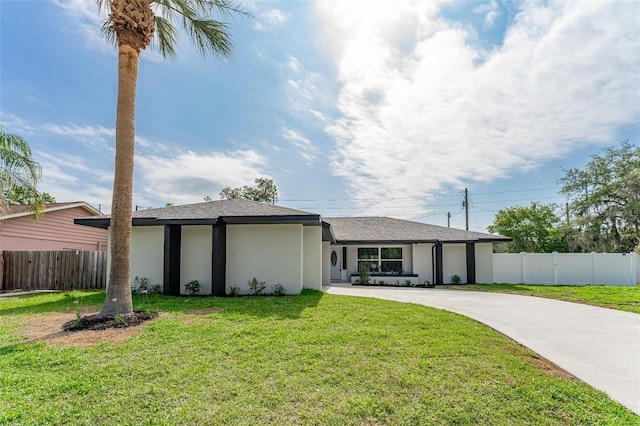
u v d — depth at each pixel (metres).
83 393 3.67
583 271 18.36
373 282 18.36
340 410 3.37
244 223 11.58
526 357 5.15
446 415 3.32
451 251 19.00
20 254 14.55
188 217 11.31
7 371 4.26
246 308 8.53
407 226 21.08
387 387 3.90
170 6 8.47
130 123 7.66
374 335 5.98
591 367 4.84
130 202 7.55
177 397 3.61
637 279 20.56
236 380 4.04
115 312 7.02
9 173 11.80
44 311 8.19
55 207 17.42
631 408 3.58
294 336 5.85
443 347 5.39
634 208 21.47
